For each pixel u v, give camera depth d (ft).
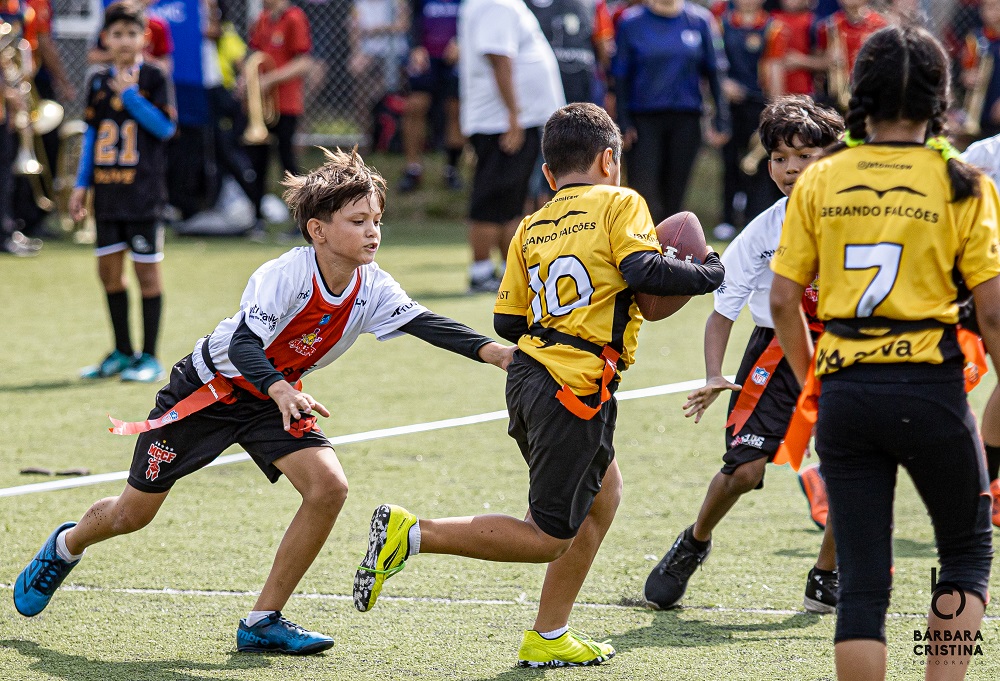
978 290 29.14
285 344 38.14
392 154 182.50
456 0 164.55
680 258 37.37
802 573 45.01
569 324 34.99
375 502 53.83
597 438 35.01
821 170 30.40
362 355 89.30
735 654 37.06
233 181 148.15
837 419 29.40
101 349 88.58
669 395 75.92
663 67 122.52
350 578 44.29
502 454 62.18
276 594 37.60
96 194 76.59
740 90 139.23
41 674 35.42
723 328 41.45
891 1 149.89
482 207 107.24
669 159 125.90
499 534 35.37
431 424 67.67
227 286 114.32
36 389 76.02
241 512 52.54
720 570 45.50
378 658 36.91
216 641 38.32
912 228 28.86
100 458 60.59
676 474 58.70
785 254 30.78
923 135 30.07
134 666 36.11
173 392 38.34
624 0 160.56
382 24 182.60
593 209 35.09
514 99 102.99
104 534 39.22
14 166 130.31
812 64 133.59
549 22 118.32
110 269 77.87
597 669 35.96
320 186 36.78
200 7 140.36
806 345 31.94
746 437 41.01
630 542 48.91
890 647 37.22
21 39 123.65
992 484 47.88
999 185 49.93
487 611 41.16
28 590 39.65
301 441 37.93
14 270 120.57
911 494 55.98
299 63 142.41
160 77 75.92
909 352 28.76
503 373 82.64
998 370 29.45
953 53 170.50
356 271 38.86
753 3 138.00
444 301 104.58
